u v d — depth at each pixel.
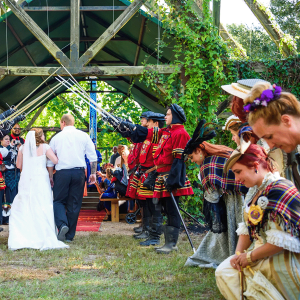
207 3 7.03
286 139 1.81
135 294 3.02
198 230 6.30
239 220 3.36
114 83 12.90
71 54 7.27
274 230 2.01
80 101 15.03
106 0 7.95
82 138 5.44
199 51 7.12
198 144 3.43
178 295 3.02
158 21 7.16
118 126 5.16
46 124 16.11
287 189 2.00
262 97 1.79
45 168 5.18
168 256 4.38
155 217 5.16
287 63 7.18
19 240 4.78
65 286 3.22
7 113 5.47
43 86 11.87
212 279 3.37
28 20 7.21
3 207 6.92
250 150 2.13
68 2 8.24
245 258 2.12
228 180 3.30
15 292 3.07
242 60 7.24
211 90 7.20
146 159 5.33
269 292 2.02
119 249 4.75
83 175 5.45
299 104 1.80
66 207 5.38
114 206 7.67
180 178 4.38
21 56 9.39
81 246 4.95
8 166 6.86
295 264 2.01
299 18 9.76
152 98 11.27
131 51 9.72
